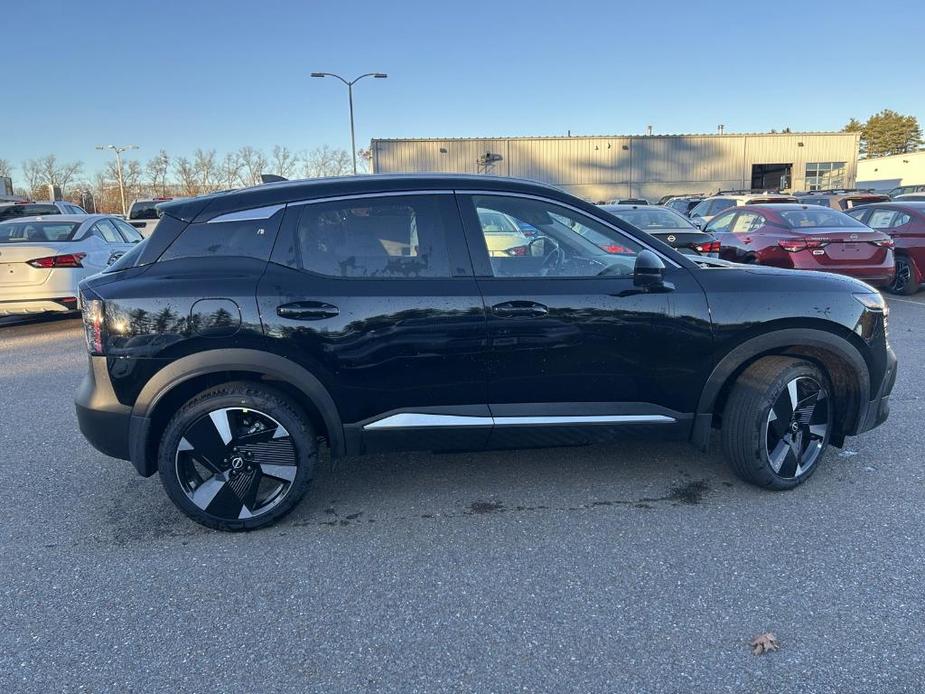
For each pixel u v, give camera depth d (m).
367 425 3.47
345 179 3.54
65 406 5.69
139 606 2.90
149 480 4.19
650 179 44.09
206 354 3.30
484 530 3.50
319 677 2.47
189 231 3.41
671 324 3.54
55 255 8.61
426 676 2.46
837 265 9.38
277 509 3.49
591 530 3.48
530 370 3.49
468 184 3.55
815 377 3.73
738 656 2.53
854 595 2.88
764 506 3.69
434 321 3.38
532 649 2.59
